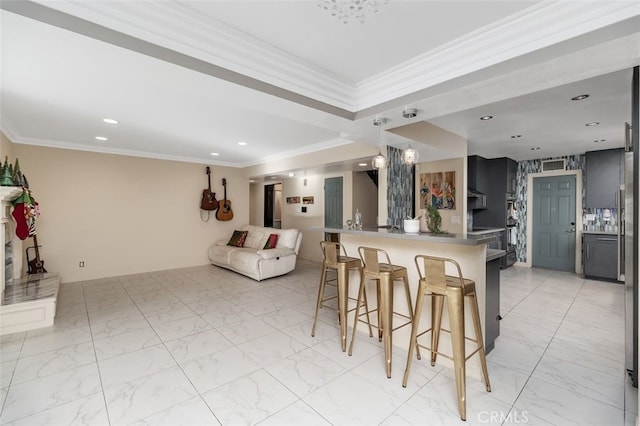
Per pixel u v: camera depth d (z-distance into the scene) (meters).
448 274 2.46
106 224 5.32
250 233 6.38
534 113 3.38
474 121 3.70
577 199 5.83
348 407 1.93
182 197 6.23
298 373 2.32
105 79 2.48
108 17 1.52
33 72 2.35
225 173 6.88
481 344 2.12
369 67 2.40
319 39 2.01
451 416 1.85
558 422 1.80
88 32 1.48
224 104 3.06
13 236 3.98
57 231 4.86
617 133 4.21
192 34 1.79
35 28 1.40
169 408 1.91
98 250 5.25
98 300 4.09
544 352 2.67
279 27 1.87
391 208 4.13
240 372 2.33
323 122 2.86
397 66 2.37
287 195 7.77
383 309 2.34
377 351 2.69
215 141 4.74
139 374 2.30
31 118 3.57
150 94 2.81
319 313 3.66
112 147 5.24
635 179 2.10
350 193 6.19
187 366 2.42
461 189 4.53
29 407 1.91
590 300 4.14
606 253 5.14
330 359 2.54
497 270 2.79
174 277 5.41
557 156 5.99
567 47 1.64
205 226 6.59
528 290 4.62
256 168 6.70
